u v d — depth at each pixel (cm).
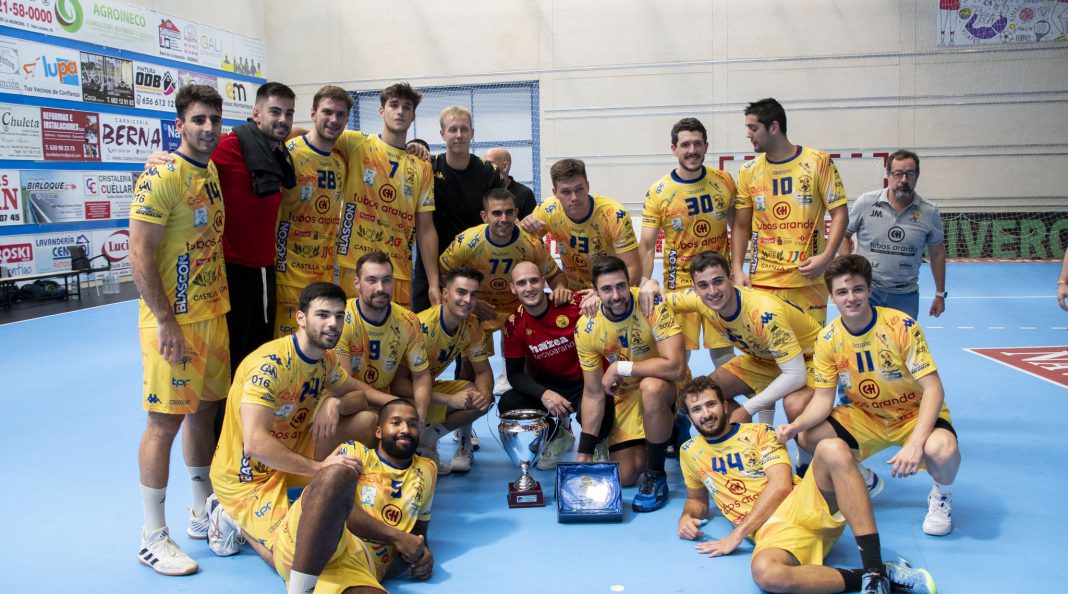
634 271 467
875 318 343
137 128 1333
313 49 1655
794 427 349
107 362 748
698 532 345
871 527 282
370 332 378
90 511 386
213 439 358
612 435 422
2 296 1129
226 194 368
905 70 1444
